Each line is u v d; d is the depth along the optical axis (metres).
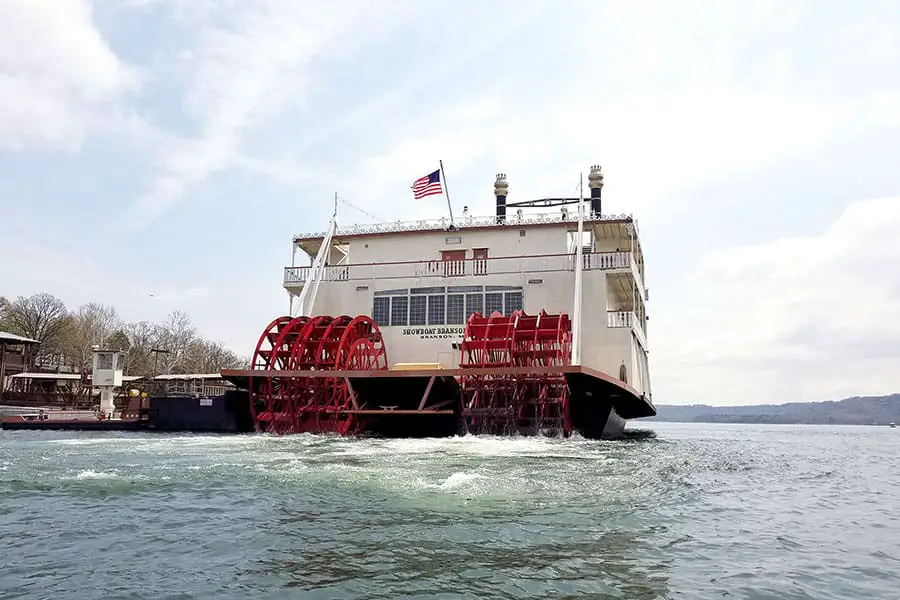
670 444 25.67
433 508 9.48
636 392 26.56
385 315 30.44
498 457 15.80
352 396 24.11
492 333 26.06
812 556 7.39
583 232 32.03
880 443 40.81
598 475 12.98
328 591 5.96
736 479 13.79
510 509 9.49
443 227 31.97
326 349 27.97
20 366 54.44
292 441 20.53
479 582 6.23
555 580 6.30
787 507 10.55
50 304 80.81
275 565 6.73
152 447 17.92
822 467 18.12
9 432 26.92
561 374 22.39
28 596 5.76
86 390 48.97
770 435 55.12
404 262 30.70
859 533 8.71
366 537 7.83
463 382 24.56
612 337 27.67
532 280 29.03
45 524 8.36
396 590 6.00
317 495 10.38
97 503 9.68
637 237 32.56
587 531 8.25
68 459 14.70
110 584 6.10
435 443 19.97
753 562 7.05
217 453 16.22
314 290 30.94
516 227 31.16
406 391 25.81
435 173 33.12
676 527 8.63
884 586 6.34
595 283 28.36
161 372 84.56
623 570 6.65
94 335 84.62
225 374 24.95
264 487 11.05
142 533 7.97
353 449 17.61
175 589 5.98
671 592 6.00
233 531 8.09
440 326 29.52
